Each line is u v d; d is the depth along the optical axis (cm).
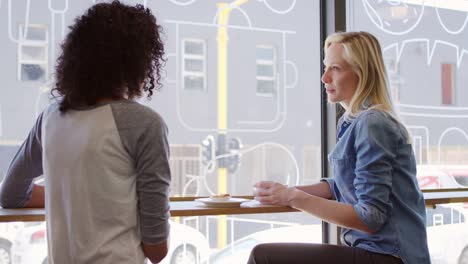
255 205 156
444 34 263
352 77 158
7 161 178
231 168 212
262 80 218
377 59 156
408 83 252
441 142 261
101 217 107
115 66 112
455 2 266
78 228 107
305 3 226
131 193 111
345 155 152
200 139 206
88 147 107
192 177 204
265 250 147
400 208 144
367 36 159
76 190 107
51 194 112
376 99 153
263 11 218
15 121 179
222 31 210
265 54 218
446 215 264
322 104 228
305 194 150
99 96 112
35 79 182
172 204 168
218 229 212
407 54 252
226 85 211
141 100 195
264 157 218
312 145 228
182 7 203
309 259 143
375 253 142
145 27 118
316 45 228
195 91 205
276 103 220
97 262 106
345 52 157
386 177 139
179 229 205
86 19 115
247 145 215
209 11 208
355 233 151
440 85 261
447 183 262
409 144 149
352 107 154
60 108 114
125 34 113
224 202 155
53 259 112
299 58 225
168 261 203
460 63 267
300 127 225
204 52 207
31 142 126
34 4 182
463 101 267
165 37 199
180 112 202
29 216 131
